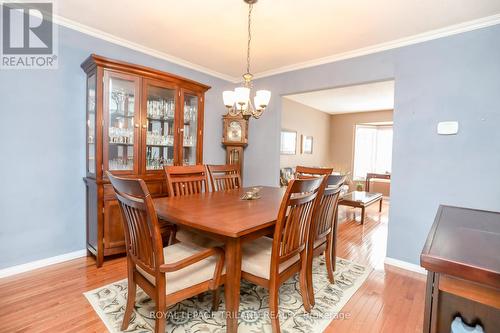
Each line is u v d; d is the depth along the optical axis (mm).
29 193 2252
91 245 2479
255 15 2195
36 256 2314
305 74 3330
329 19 2229
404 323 1692
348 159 7242
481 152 2172
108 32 2568
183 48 2938
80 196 2559
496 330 742
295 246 1598
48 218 2365
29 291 1946
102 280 2125
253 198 2107
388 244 2652
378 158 7160
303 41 2680
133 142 2555
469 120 2219
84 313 1697
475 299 701
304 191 1474
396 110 2600
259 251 1707
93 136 2389
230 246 1417
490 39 2127
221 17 2244
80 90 2504
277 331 1472
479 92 2176
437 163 2375
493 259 719
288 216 1485
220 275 1472
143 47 2908
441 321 796
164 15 2229
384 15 2141
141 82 2557
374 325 1667
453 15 2107
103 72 2299
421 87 2453
